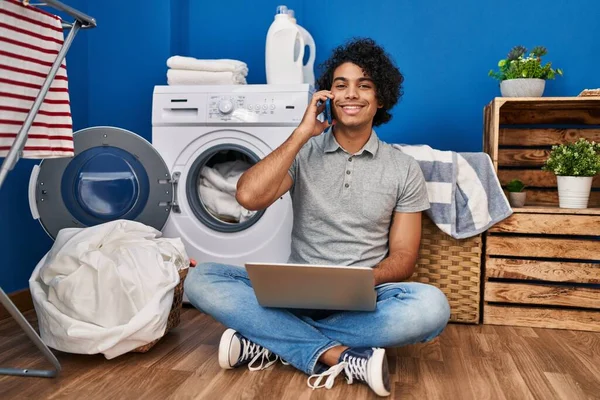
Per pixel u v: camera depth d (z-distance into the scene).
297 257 1.84
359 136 1.80
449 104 2.79
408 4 2.81
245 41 2.95
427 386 1.54
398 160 1.82
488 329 2.19
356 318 1.59
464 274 2.24
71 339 1.63
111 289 1.70
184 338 1.97
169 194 2.37
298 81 2.59
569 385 1.55
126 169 2.32
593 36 2.66
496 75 2.51
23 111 1.41
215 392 1.47
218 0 2.96
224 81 2.48
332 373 1.53
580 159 2.25
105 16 2.93
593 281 2.18
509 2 2.73
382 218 1.78
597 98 2.27
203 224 2.42
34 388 1.47
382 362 1.44
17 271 2.37
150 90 2.89
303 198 1.81
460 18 2.77
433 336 1.61
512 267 2.23
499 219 2.20
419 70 2.81
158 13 2.87
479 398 1.46
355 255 1.76
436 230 2.25
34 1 2.40
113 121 2.93
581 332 2.15
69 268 1.74
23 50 1.38
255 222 2.38
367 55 1.77
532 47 2.71
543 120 2.65
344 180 1.78
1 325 2.10
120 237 1.88
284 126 2.35
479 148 2.77
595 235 2.18
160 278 1.76
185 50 3.00
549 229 2.21
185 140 2.42
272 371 1.64
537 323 2.22
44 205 2.23
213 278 1.68
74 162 2.25
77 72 2.85
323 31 2.88
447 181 2.20
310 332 1.59
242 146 2.38
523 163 2.66
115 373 1.60
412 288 1.61
